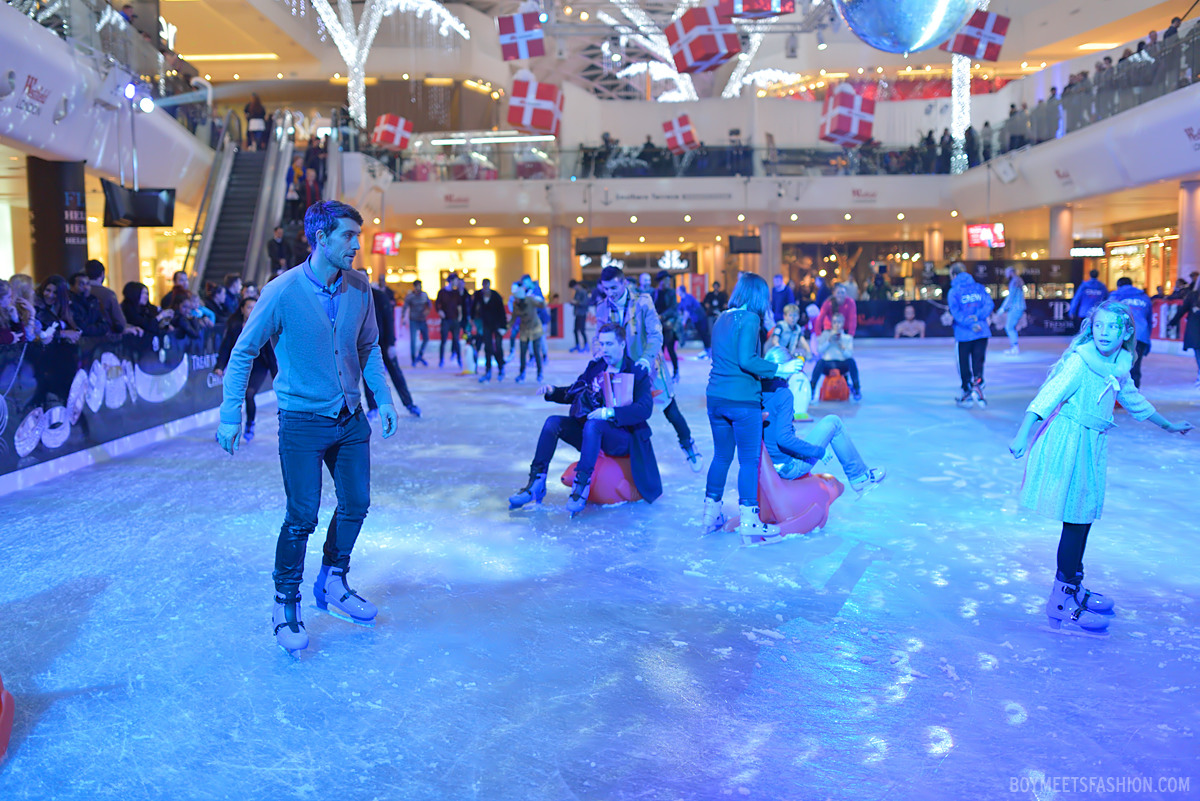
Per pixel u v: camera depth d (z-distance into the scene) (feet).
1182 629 11.24
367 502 11.62
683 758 8.20
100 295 25.44
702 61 49.80
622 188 94.02
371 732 8.76
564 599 12.65
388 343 31.91
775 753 8.28
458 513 17.76
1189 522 16.34
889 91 108.88
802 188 93.86
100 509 18.19
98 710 9.25
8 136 40.29
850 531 16.10
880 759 8.15
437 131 106.83
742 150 93.81
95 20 45.14
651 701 9.37
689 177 93.97
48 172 45.85
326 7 98.17
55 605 12.41
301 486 10.76
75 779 7.92
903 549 14.93
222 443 10.53
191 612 12.17
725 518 17.04
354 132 84.07
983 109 104.42
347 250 10.59
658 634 11.27
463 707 9.27
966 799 7.50
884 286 84.89
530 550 15.14
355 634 11.37
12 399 19.94
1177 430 10.95
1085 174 74.23
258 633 11.41
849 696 9.45
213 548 15.30
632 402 17.80
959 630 11.29
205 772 8.04
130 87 46.32
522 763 8.14
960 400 33.63
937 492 19.11
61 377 22.04
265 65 101.24
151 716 9.11
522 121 66.64
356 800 7.57
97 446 23.99
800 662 10.34
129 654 10.71
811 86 111.55
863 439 25.81
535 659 10.52
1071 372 11.00
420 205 94.48
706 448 25.03
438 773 7.98
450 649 10.85
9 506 18.42
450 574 13.83
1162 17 87.97
